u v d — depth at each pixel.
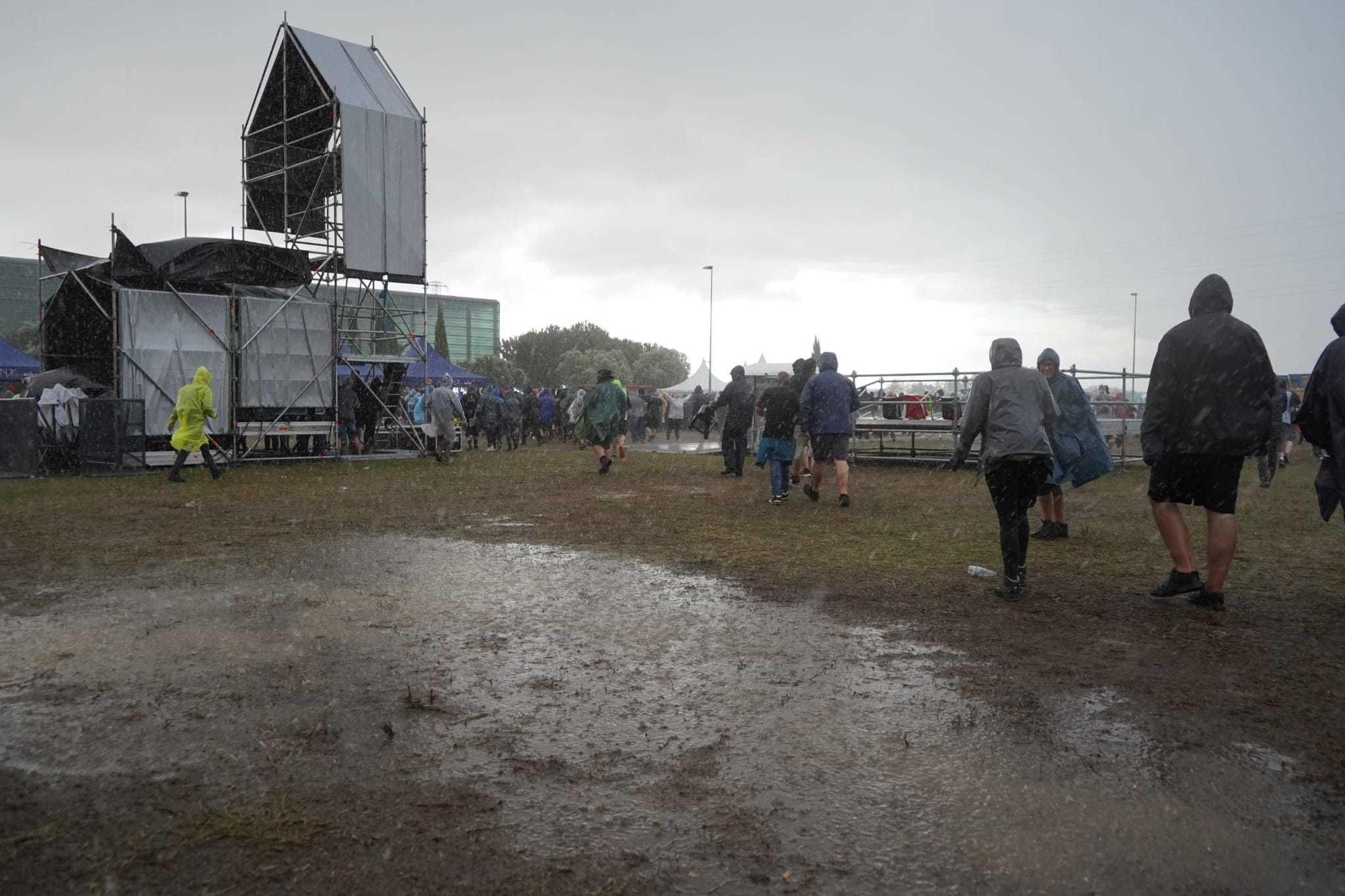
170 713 3.57
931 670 4.22
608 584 6.20
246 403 17.98
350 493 12.48
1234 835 2.60
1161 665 4.29
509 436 25.17
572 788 2.90
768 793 2.88
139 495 12.04
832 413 10.88
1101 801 2.82
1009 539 5.74
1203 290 5.48
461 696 3.80
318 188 21.52
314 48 20.05
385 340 22.50
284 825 2.63
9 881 2.30
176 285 18.16
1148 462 5.56
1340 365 5.00
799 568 6.82
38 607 5.39
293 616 5.18
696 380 57.84
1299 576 6.49
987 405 5.86
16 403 15.17
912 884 2.33
